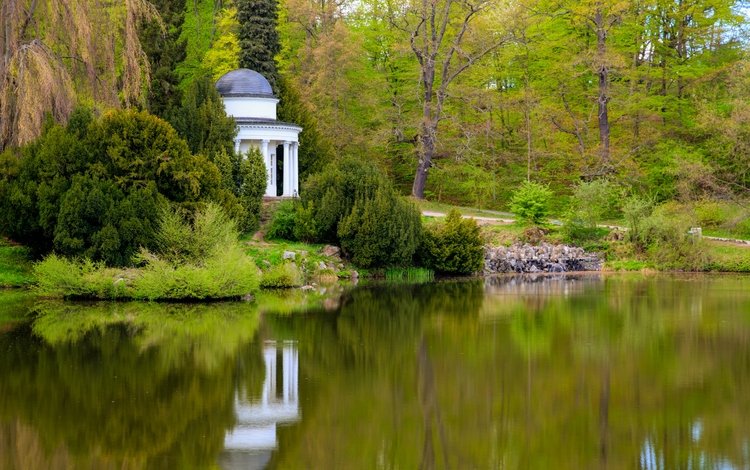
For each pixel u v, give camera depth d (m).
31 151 44.81
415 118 79.81
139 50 51.09
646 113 74.31
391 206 53.50
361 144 76.81
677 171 63.59
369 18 86.00
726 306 38.78
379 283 51.09
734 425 19.38
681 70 75.00
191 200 46.31
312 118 67.75
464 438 18.36
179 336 30.02
